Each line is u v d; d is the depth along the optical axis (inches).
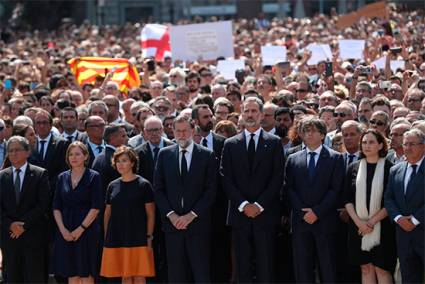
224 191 1014.4
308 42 2252.7
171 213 991.6
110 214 1006.4
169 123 1156.5
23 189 1027.3
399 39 1909.4
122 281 1010.1
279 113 1127.6
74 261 1010.7
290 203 991.0
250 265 1006.4
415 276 943.7
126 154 1002.1
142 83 1708.9
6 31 3937.0
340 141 1082.7
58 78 1737.2
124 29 3521.2
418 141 936.3
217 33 1952.5
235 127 1111.6
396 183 948.6
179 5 4933.6
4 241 1032.2
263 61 1784.0
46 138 1131.3
